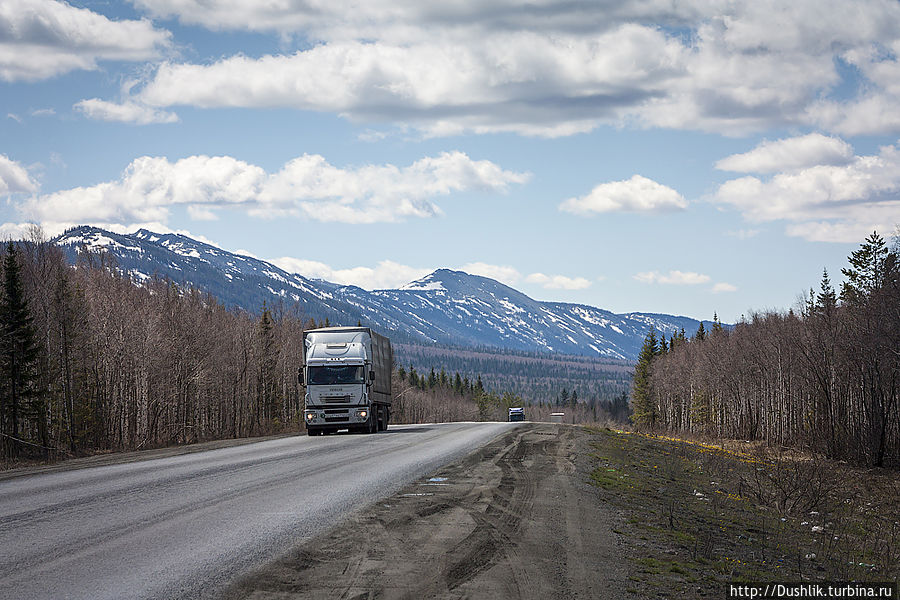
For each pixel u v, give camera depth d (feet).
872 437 159.63
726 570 33.76
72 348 189.37
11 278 169.78
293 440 104.53
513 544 33.19
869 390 176.45
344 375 116.88
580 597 25.77
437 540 33.06
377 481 52.80
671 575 31.12
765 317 309.42
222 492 46.57
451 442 95.76
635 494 57.26
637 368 466.29
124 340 203.82
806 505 69.97
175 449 96.58
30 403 167.22
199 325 242.17
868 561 45.47
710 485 76.89
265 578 25.63
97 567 26.68
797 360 229.04
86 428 187.52
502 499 46.16
